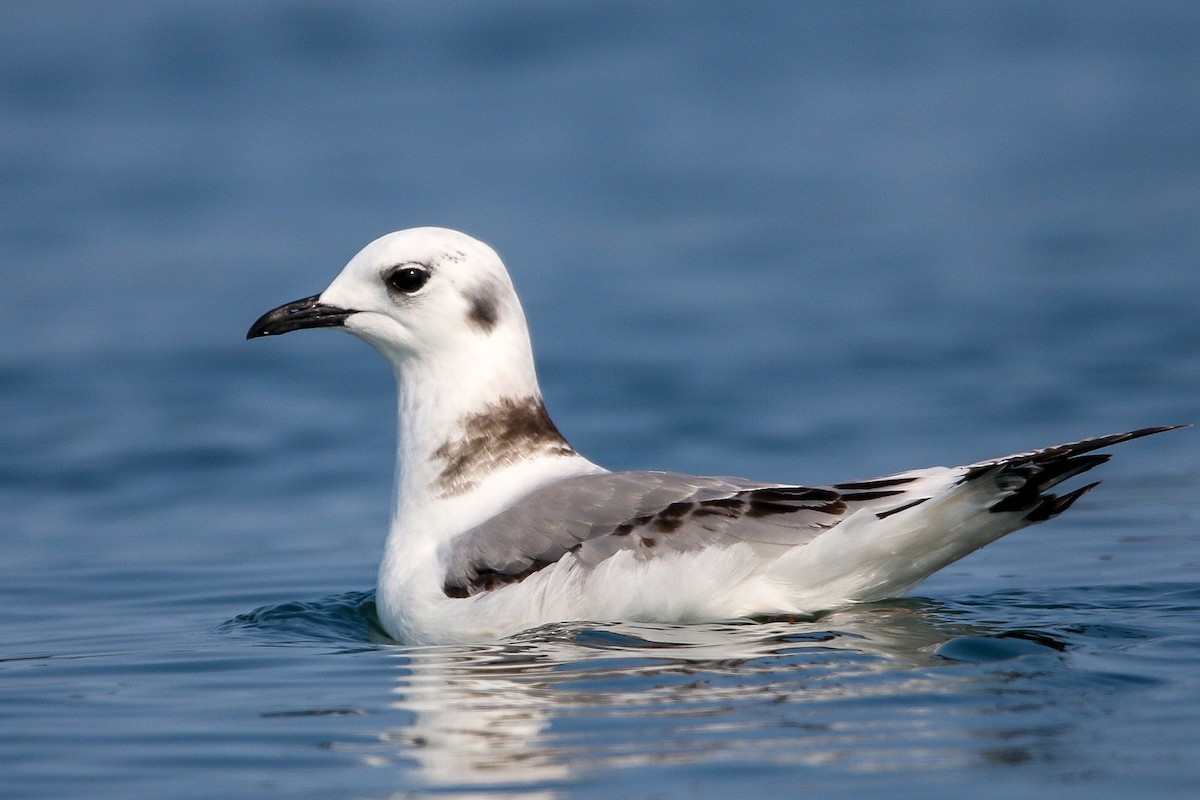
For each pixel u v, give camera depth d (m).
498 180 34.38
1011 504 9.55
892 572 9.94
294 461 18.86
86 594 13.16
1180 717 7.89
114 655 10.52
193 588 13.29
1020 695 8.32
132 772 7.81
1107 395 19.77
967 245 28.98
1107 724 7.81
